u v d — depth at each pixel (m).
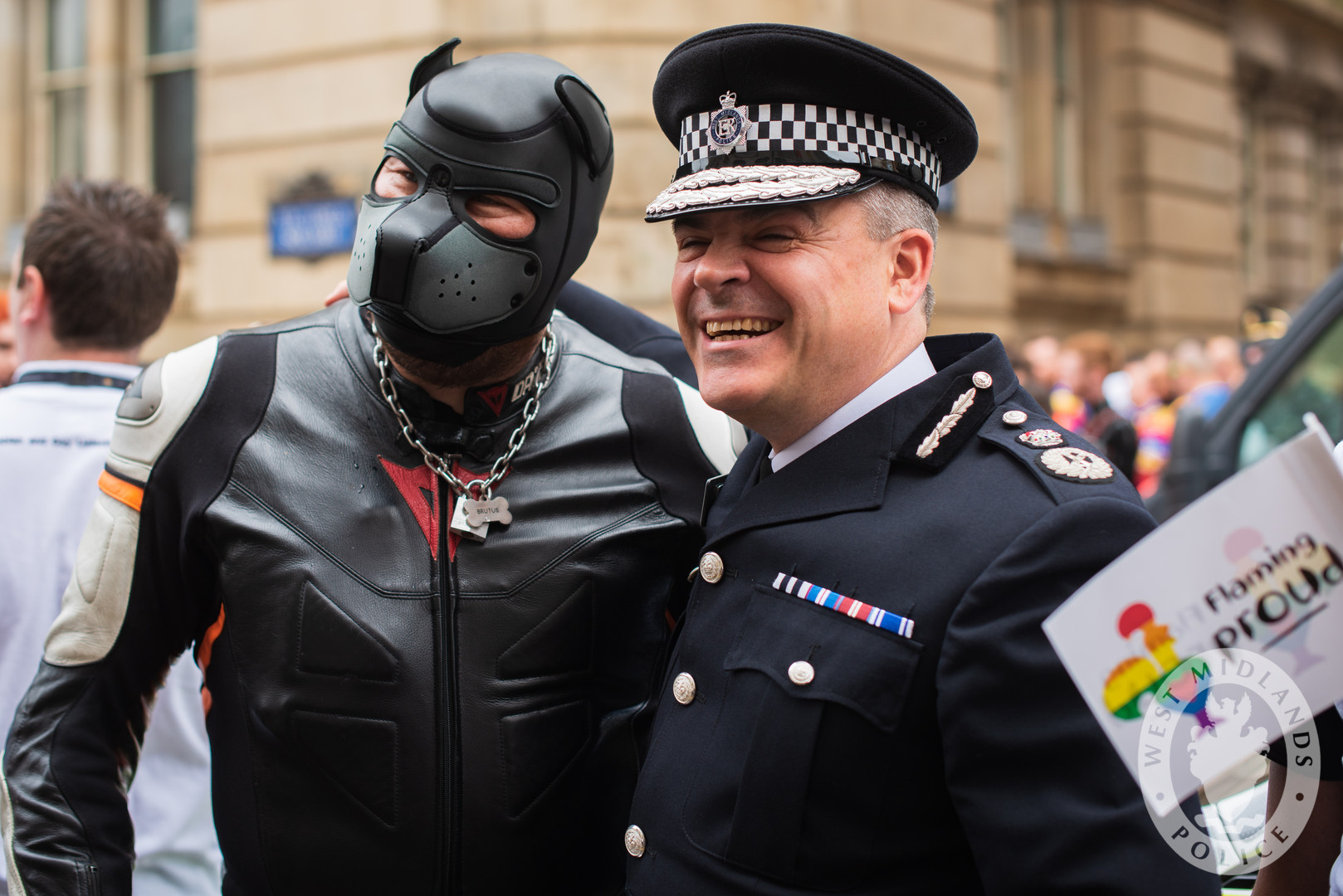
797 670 0.98
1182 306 10.76
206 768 1.73
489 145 1.20
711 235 1.08
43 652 1.28
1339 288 2.74
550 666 1.25
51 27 8.85
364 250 1.21
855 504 1.04
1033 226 9.72
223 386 1.25
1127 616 0.78
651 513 1.33
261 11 6.68
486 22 5.93
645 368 1.42
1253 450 2.74
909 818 0.96
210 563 1.25
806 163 1.05
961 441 1.05
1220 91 11.30
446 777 1.20
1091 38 10.49
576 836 1.27
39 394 1.64
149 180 8.54
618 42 5.65
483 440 1.28
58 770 1.21
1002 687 0.89
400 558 1.22
